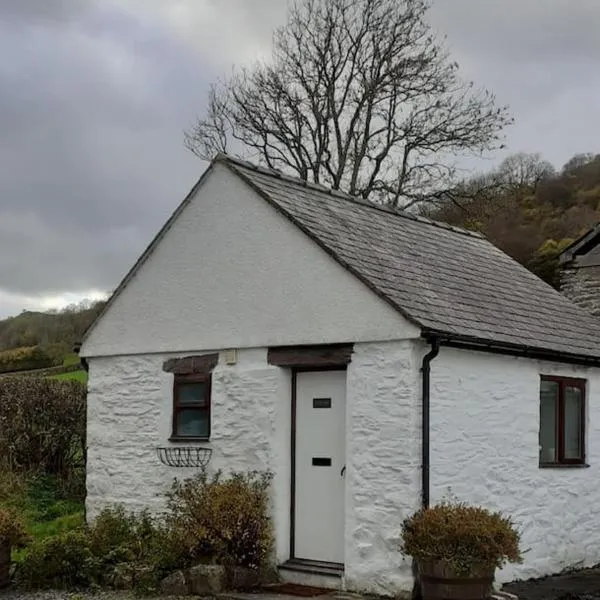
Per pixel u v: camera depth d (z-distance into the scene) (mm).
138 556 10594
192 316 11836
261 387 10953
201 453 11469
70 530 12445
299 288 10625
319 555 10344
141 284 12555
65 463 18078
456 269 12312
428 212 29109
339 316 10148
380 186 28219
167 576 10047
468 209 28609
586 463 12242
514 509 10758
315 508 10453
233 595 9562
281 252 10867
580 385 12297
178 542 10312
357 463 9797
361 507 9703
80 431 18312
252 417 11000
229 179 11555
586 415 12320
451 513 8914
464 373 10172
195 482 11102
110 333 12867
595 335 12961
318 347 10406
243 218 11359
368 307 9867
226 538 10094
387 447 9570
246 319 11180
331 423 10430
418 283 10758
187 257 12000
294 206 11273
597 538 12297
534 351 10844
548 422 11742
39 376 22031
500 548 8633
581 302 18578
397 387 9570
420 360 9617
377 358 9781
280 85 28953
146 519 11430
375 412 9719
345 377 10352
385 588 9414
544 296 13609
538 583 10570
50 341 35062
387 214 13430
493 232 31812
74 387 19000
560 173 36125
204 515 10180
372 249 11180
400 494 9406
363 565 9625
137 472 12312
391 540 9406
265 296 10992
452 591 8578
